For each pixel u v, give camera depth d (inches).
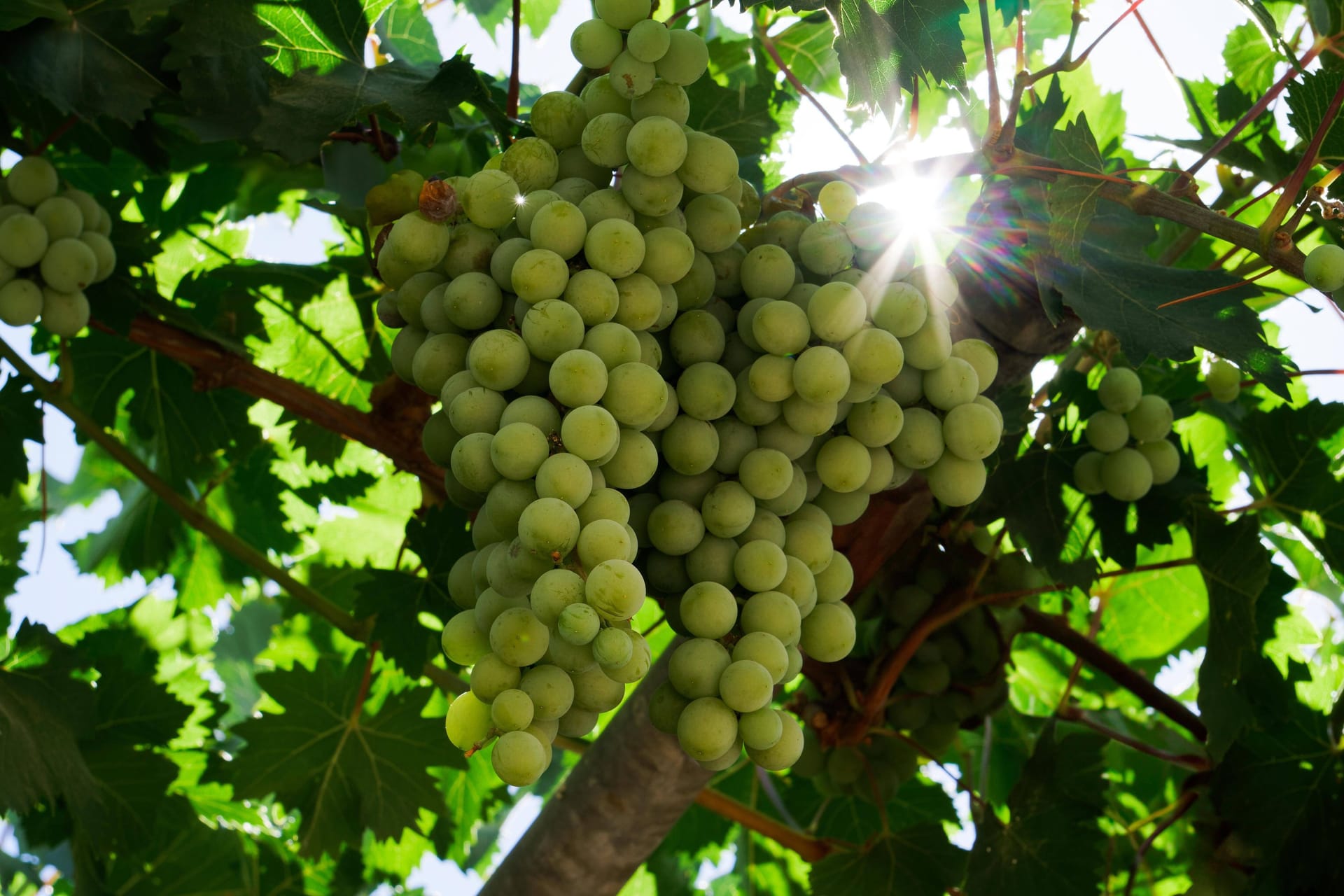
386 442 34.4
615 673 19.7
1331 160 27.6
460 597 22.7
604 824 29.6
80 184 39.8
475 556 22.3
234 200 40.6
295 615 46.6
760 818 38.1
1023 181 27.1
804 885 44.6
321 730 36.9
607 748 30.0
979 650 35.3
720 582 22.3
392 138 31.6
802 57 41.7
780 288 23.0
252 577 44.6
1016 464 33.9
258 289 40.6
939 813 42.9
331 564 47.2
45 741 33.4
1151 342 25.9
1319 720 34.6
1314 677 37.3
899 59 24.6
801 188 25.6
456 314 22.1
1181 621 42.6
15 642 34.4
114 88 30.0
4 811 30.9
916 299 22.7
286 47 28.7
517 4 29.5
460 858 44.9
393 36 38.0
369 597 34.2
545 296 21.5
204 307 40.1
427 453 23.2
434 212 22.0
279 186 40.4
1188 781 36.1
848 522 24.3
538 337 21.2
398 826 36.7
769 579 22.0
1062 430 34.2
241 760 35.9
